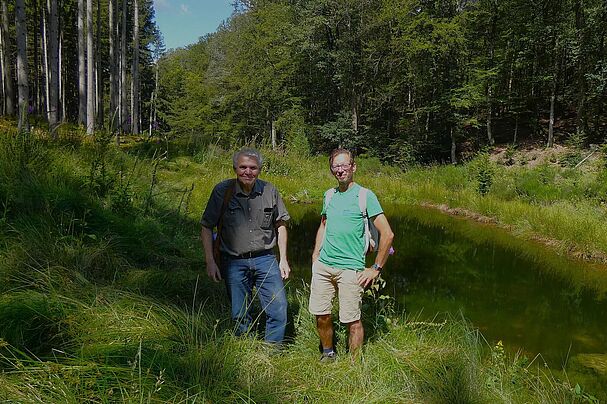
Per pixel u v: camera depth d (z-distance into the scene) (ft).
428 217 36.32
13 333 8.66
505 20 72.90
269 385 9.00
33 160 18.28
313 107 96.32
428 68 72.64
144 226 17.81
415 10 74.18
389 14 72.38
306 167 53.93
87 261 12.85
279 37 86.22
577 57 65.00
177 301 12.56
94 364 7.54
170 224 20.57
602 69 60.29
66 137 26.43
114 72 68.85
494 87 74.54
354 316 10.65
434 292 18.16
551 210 31.09
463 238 28.66
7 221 13.64
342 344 11.59
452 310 16.25
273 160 51.08
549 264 22.95
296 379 9.64
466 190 42.96
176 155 41.65
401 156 71.87
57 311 9.69
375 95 83.76
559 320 15.80
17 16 37.63
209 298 13.33
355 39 80.64
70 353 8.63
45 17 84.28
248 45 94.32
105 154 25.73
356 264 10.52
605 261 23.49
